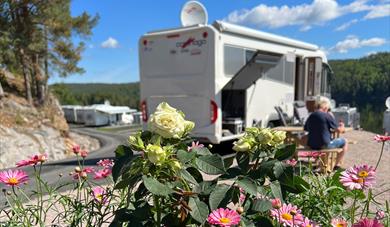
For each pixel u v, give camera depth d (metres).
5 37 12.88
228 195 1.69
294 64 11.62
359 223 1.77
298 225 1.80
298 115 10.98
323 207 2.26
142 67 9.35
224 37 8.55
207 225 1.66
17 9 13.75
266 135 1.78
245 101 9.41
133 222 1.66
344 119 16.34
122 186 1.58
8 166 9.67
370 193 2.28
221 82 8.47
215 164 1.63
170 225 1.70
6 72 17.11
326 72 13.62
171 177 1.61
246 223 1.68
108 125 34.03
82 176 2.54
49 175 6.66
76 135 17.33
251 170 1.82
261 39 9.88
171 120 1.53
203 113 8.52
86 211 2.35
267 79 10.25
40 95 16.30
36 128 13.43
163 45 9.01
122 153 1.66
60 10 14.67
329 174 2.77
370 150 9.13
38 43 14.28
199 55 8.49
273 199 1.87
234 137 8.98
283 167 1.75
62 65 16.08
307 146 6.32
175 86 8.88
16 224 2.24
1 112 13.03
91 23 16.20
